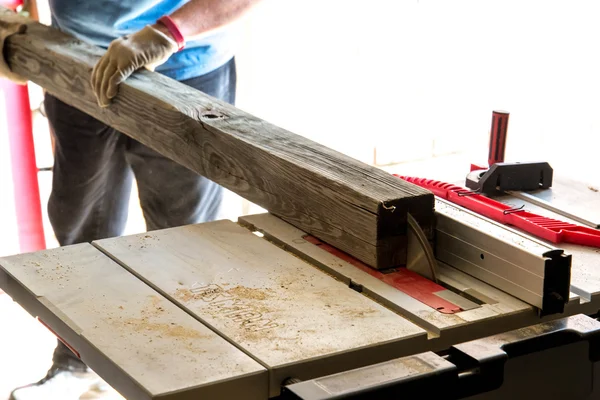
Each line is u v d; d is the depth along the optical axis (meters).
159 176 2.39
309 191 1.43
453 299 1.23
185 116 1.69
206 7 2.07
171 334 1.09
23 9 2.94
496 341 1.12
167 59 2.21
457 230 1.34
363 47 3.80
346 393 0.96
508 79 4.24
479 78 4.20
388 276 1.31
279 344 1.07
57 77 2.17
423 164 4.10
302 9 3.55
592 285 1.28
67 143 2.42
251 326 1.12
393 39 3.88
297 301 1.20
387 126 4.04
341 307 1.18
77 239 2.59
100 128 2.37
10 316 2.96
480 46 4.14
